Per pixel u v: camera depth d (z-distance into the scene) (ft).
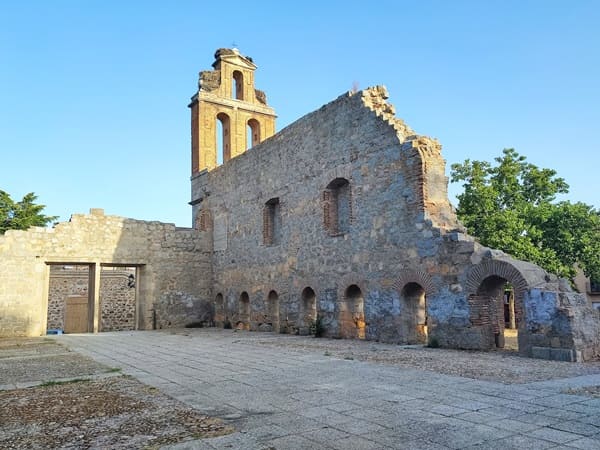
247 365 35.37
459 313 45.06
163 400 23.76
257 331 77.15
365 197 56.85
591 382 27.07
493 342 44.57
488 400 22.81
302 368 33.30
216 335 68.39
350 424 19.04
